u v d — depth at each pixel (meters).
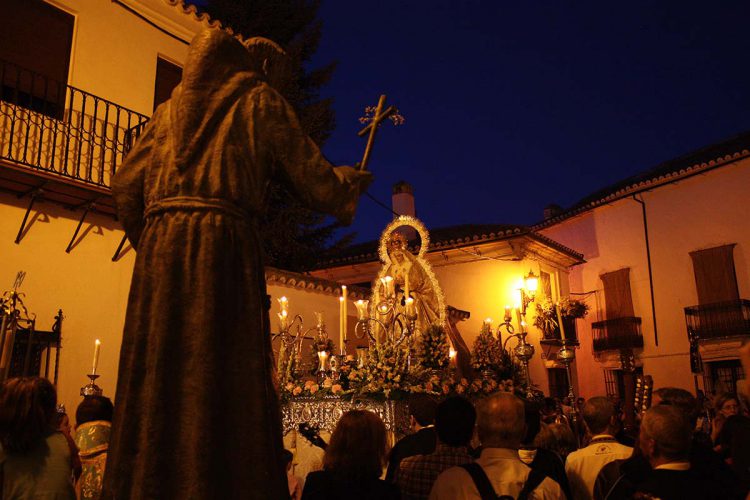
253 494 1.62
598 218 25.45
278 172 1.97
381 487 2.61
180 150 1.82
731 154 20.91
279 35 17.33
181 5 10.06
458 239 19.12
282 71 2.29
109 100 8.96
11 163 6.87
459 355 8.74
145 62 9.59
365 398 6.07
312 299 11.59
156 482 1.56
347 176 2.08
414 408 4.32
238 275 1.79
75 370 7.77
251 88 1.95
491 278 18.95
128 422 1.65
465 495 2.51
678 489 2.56
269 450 1.68
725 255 21.22
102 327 8.16
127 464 1.61
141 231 2.05
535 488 2.53
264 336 1.82
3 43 7.99
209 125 1.85
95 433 3.81
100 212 8.34
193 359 1.66
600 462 3.60
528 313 18.64
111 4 9.23
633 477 2.80
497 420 2.68
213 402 1.63
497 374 7.52
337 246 18.17
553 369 19.70
